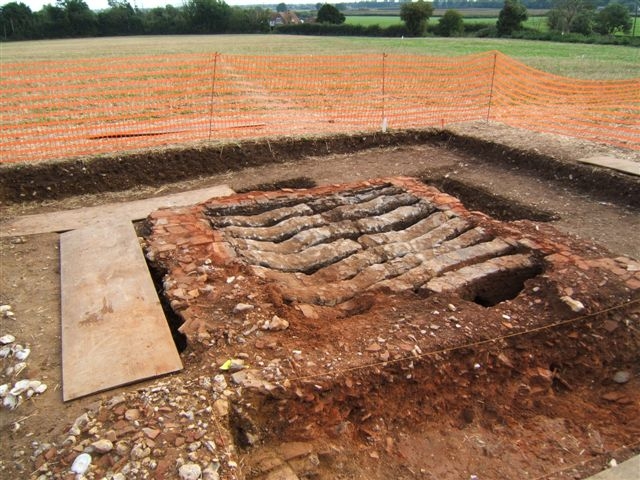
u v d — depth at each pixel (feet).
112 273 13.78
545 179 22.72
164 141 25.91
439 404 10.69
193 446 8.27
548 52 83.20
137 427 8.63
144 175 23.08
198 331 11.07
